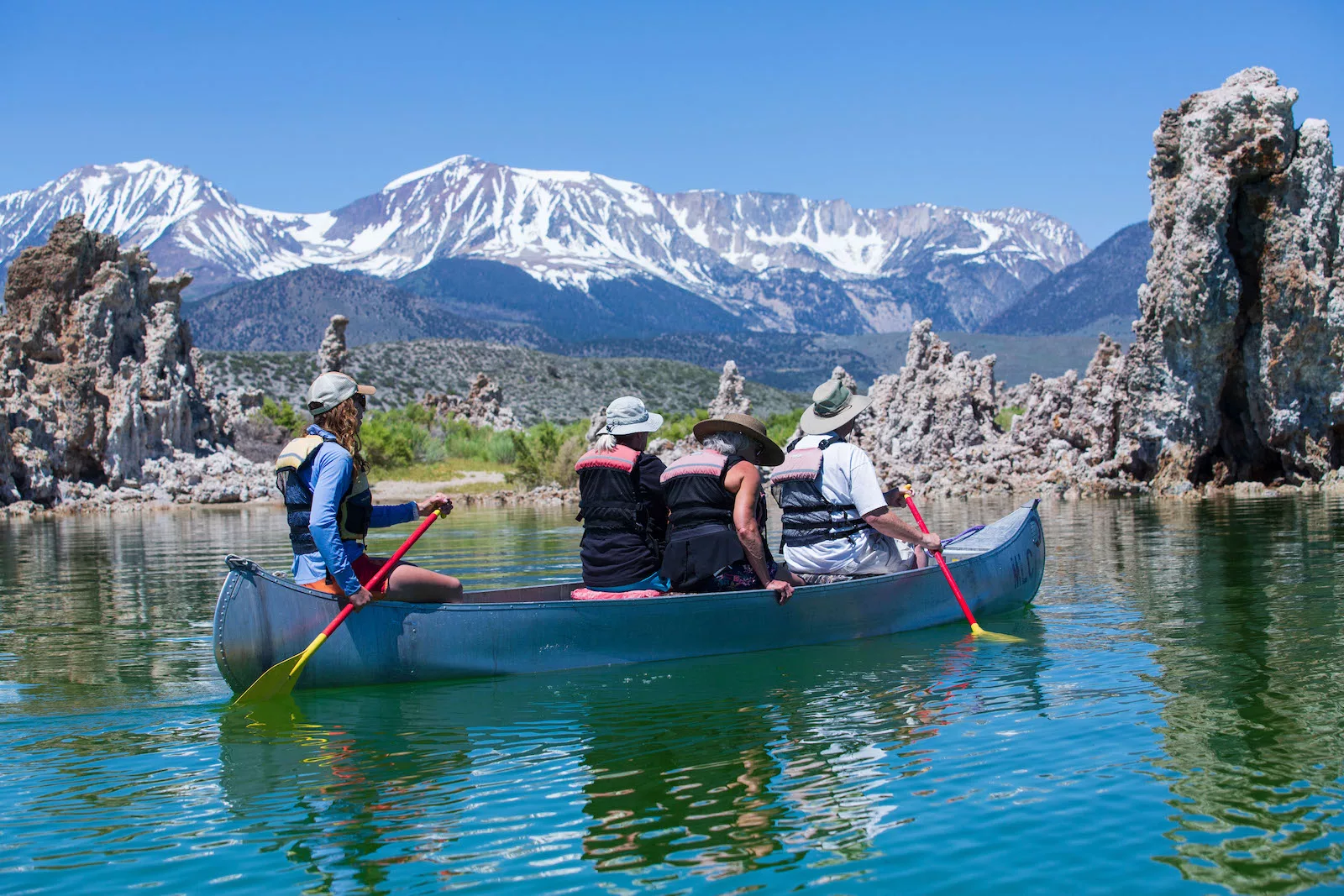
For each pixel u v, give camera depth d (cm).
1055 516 2162
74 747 696
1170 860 509
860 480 973
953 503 2622
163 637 1056
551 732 718
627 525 917
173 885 502
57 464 3641
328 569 791
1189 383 2698
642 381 18738
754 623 931
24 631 1087
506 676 856
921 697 784
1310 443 2650
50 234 3897
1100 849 521
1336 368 2619
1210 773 611
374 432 4806
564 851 532
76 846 544
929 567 1036
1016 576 1120
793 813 572
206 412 4322
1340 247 2619
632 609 886
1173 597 1149
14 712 776
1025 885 488
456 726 735
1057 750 657
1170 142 2711
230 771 649
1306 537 1620
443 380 16625
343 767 654
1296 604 1084
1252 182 2631
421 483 4228
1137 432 2786
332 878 507
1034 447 3388
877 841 535
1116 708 740
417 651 833
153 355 4012
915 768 632
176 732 727
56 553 1939
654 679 851
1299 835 531
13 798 607
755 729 716
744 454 928
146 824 571
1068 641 957
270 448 4525
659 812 577
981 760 643
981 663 888
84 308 3838
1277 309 2597
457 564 1606
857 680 838
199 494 3653
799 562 1011
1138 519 2009
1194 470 2738
